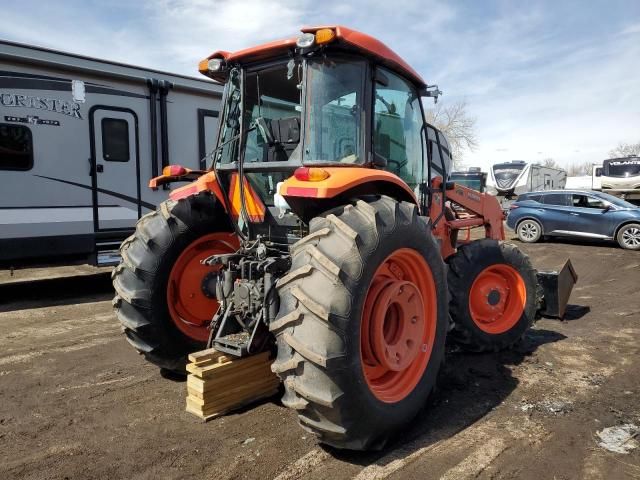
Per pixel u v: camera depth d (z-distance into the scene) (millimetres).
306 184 2799
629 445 3018
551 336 5262
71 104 7098
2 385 3881
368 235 2740
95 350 4746
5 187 6578
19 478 2621
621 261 11094
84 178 7277
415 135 4023
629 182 22297
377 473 2684
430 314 3295
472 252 4496
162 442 2992
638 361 4492
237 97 3615
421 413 3361
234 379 3404
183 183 8352
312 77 3111
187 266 3908
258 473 2682
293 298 2633
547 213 14234
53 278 8664
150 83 7824
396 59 3441
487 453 2906
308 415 2617
